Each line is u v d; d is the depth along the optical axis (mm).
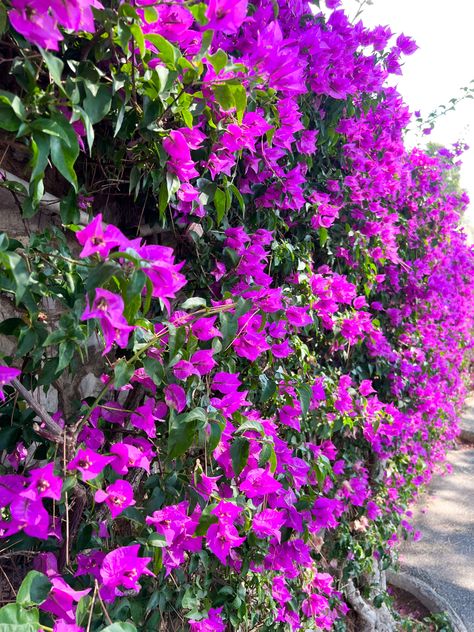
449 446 6527
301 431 1999
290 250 1931
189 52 1071
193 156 1312
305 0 2020
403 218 3527
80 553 1168
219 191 1352
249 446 1239
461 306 5109
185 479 1316
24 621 767
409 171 3346
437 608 3811
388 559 3229
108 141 1229
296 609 1918
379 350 2916
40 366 1125
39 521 890
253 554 1633
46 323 1167
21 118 736
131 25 869
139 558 1001
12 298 1173
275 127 1529
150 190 1510
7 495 913
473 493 5770
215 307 1155
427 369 3740
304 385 1783
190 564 1525
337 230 2459
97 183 1398
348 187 2424
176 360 1107
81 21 702
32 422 1161
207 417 1158
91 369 1514
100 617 1056
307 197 2098
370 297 3316
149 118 1045
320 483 1991
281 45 1373
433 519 5105
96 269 746
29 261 1019
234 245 1674
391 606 3754
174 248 1673
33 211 872
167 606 1521
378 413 2494
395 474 3516
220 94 1077
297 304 1912
